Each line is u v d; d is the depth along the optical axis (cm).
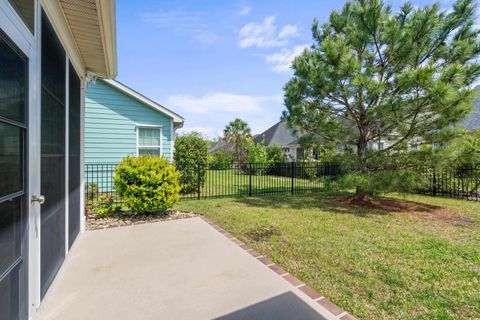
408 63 566
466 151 559
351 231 408
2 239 137
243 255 302
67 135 287
